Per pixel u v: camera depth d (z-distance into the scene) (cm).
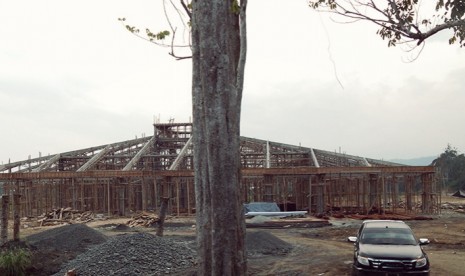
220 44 689
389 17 914
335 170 3941
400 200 5728
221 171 678
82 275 1611
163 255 1784
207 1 693
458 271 1548
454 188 9962
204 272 762
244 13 787
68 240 2239
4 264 1611
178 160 4491
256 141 5288
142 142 5766
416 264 1251
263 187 4209
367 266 1274
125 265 1662
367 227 1464
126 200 4962
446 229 2939
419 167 3953
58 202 4725
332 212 4034
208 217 773
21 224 3788
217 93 685
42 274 1670
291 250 2138
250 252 2036
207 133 687
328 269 1608
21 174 4238
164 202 2472
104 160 5334
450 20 880
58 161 5206
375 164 4550
